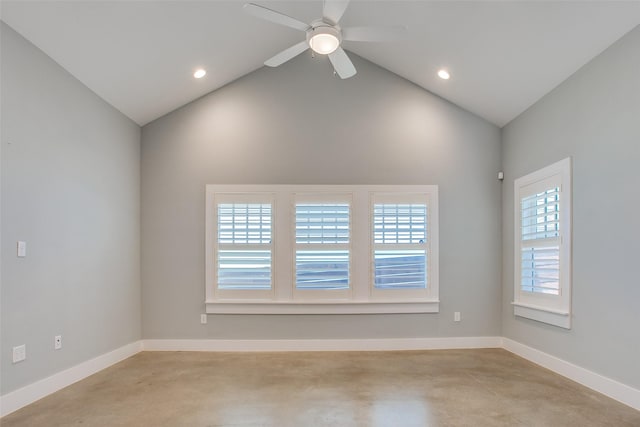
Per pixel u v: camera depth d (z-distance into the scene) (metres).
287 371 3.72
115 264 4.06
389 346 4.50
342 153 4.63
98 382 3.42
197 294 4.51
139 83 3.94
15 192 2.84
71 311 3.39
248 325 4.49
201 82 4.41
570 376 3.43
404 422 2.63
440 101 4.73
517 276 4.29
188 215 4.56
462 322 4.59
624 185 2.89
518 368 3.78
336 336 4.50
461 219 4.65
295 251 4.52
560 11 2.93
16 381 2.82
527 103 4.09
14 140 2.83
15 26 2.83
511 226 4.46
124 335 4.19
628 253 2.85
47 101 3.16
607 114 3.05
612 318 2.98
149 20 3.25
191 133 4.62
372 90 4.70
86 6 2.89
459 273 4.61
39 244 3.05
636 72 2.80
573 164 3.44
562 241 3.52
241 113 4.64
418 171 4.65
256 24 3.88
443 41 3.80
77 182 3.51
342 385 3.34
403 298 4.54
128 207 4.32
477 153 4.70
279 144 4.62
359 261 4.54
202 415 2.75
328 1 2.49
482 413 2.77
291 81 4.68
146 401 3.00
